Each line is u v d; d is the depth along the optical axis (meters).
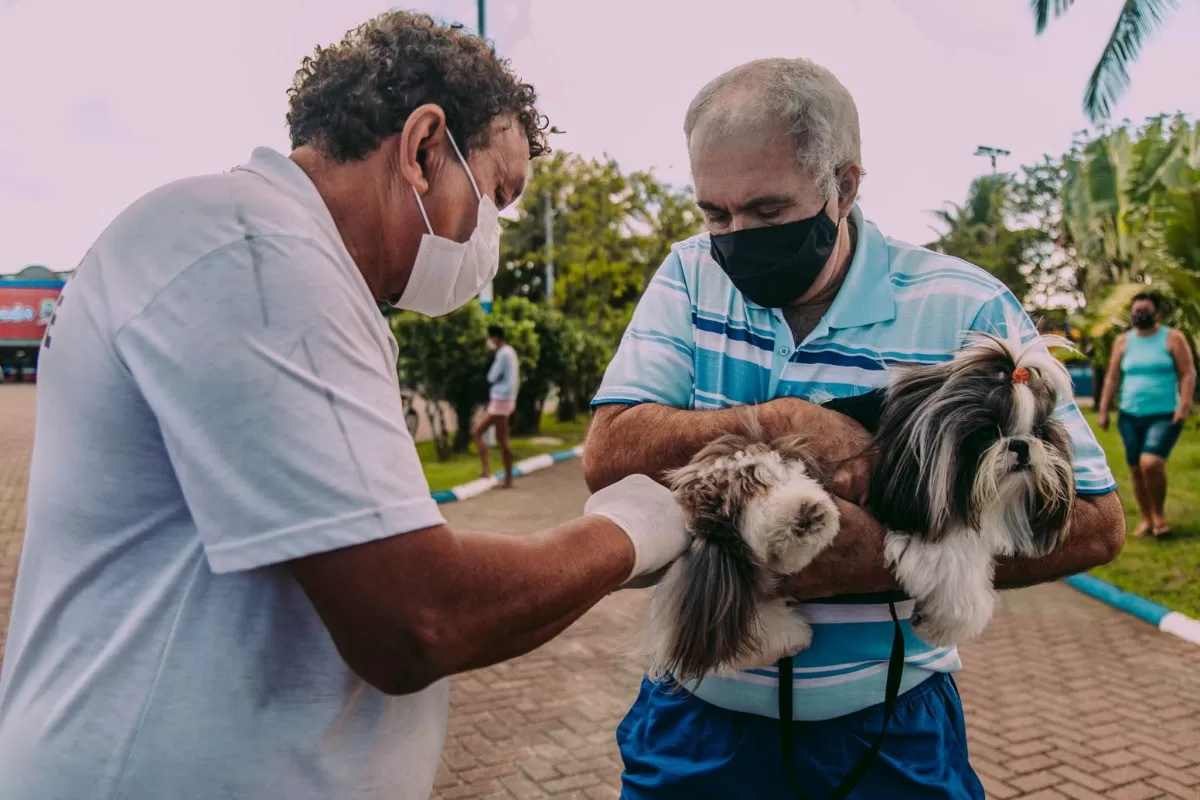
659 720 1.83
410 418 13.18
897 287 1.73
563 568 1.19
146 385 1.05
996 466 1.50
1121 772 3.84
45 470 1.17
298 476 1.01
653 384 1.77
